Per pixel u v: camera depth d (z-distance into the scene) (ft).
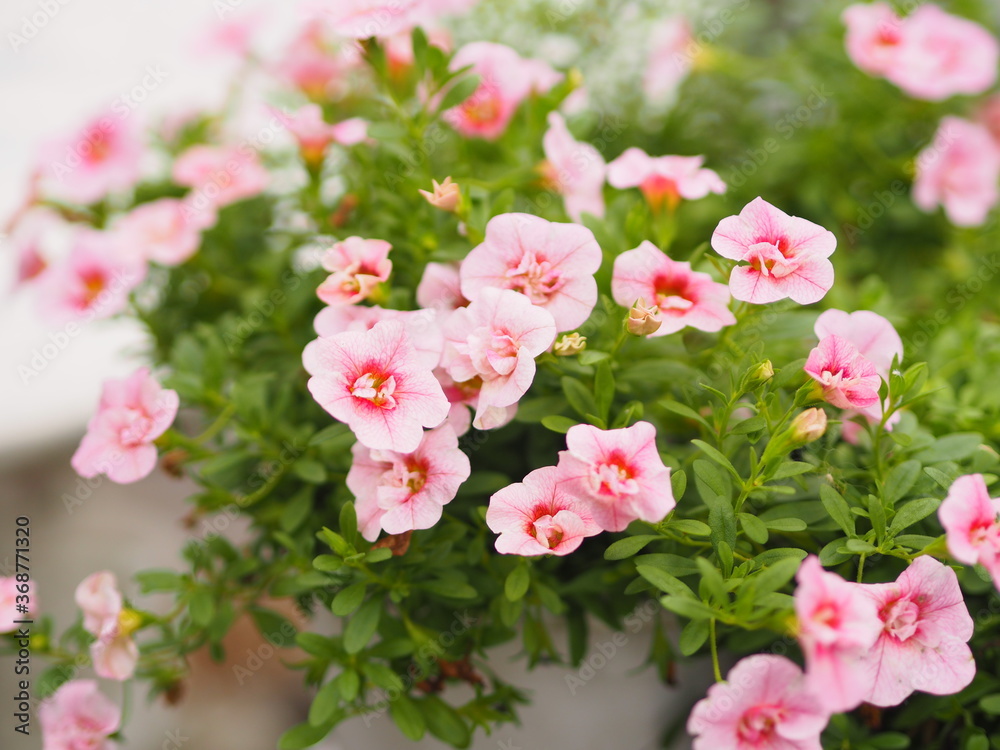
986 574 1.14
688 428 1.29
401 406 1.15
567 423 1.20
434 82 1.31
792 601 1.07
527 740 1.35
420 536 1.24
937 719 1.27
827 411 1.23
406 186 1.34
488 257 1.19
